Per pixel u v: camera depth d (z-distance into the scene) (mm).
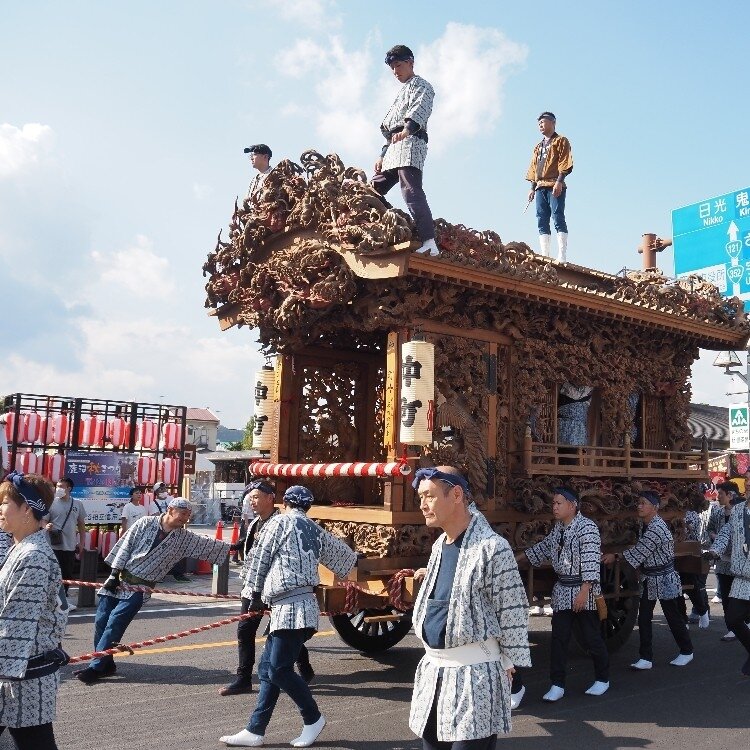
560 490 6395
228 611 10539
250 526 6648
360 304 6598
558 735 5383
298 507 5328
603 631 8047
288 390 7773
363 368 8383
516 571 3141
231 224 7715
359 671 7160
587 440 8172
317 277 6590
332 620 7727
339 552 5363
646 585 7418
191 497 30266
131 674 6930
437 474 3307
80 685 6539
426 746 3209
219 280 7824
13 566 3141
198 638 8625
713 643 8859
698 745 5184
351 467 6527
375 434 8336
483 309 7023
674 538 8594
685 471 8602
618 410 8211
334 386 8156
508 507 7047
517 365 7242
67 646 8172
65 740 5066
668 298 8781
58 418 13109
